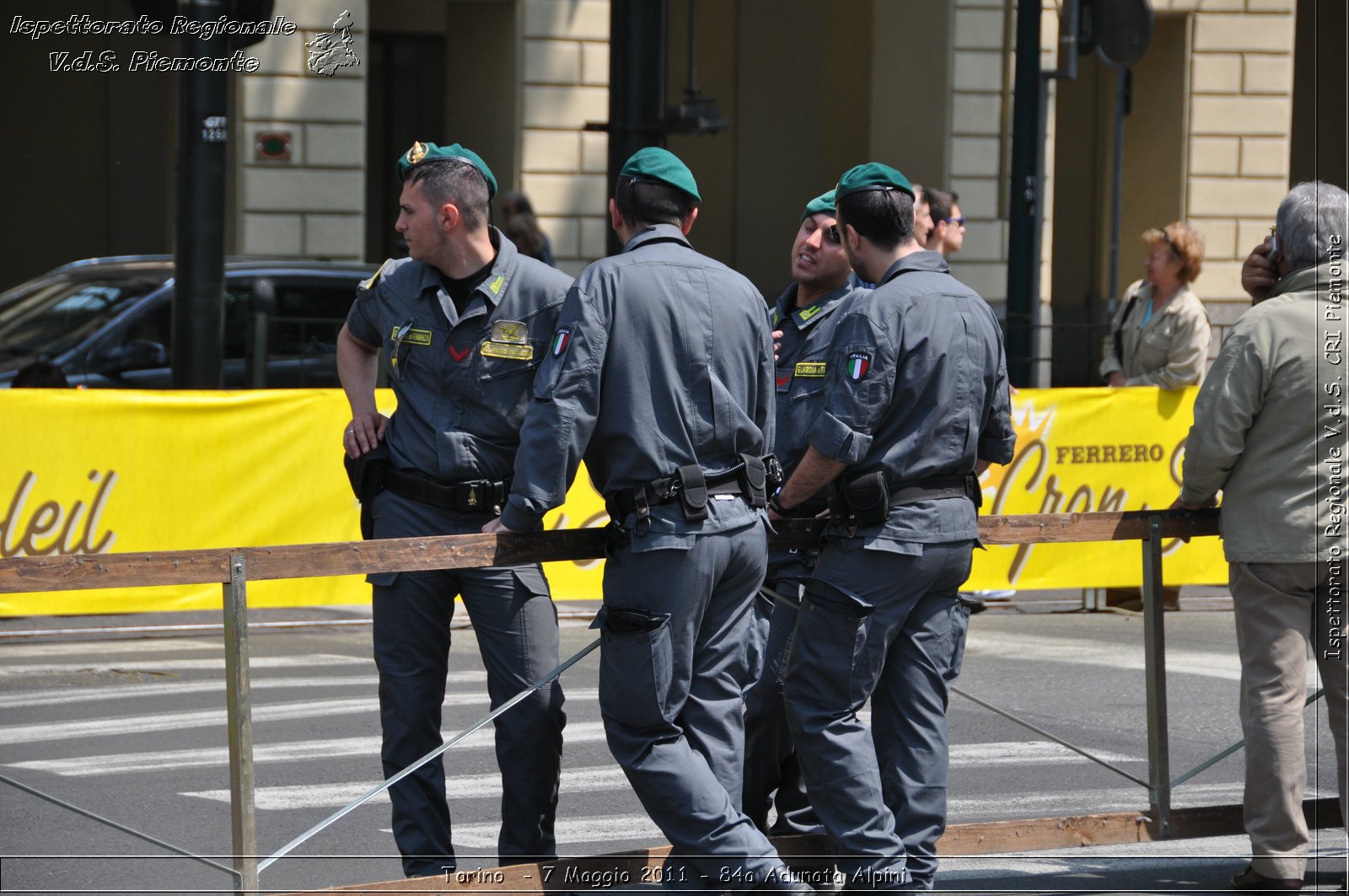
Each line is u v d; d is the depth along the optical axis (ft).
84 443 92.99
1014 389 111.14
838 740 52.75
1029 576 111.14
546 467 49.62
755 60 237.45
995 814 67.92
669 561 49.96
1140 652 102.47
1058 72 141.49
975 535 54.08
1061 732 82.23
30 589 43.86
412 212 54.24
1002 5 211.41
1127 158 237.86
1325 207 56.39
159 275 129.59
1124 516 58.95
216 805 67.41
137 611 92.63
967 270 212.64
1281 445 55.93
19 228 200.23
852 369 51.83
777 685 59.26
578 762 75.25
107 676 90.33
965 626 55.77
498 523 52.85
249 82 174.50
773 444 56.85
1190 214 230.48
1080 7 139.54
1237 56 229.04
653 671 49.96
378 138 220.84
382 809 67.77
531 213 151.33
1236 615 57.77
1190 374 113.80
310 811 66.95
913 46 213.46
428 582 54.70
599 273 50.52
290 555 47.55
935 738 54.39
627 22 103.81
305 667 94.07
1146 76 233.55
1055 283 260.21
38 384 118.73
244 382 132.46
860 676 52.80
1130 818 60.08
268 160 176.14
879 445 52.80
